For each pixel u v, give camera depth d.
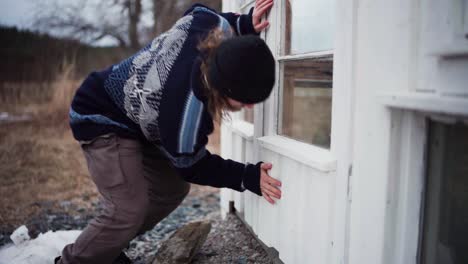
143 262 2.34
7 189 3.92
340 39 1.33
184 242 2.06
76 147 5.45
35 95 8.41
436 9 1.02
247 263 2.04
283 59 1.86
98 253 1.73
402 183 1.21
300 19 1.83
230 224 2.53
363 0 1.24
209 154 1.66
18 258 2.11
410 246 1.23
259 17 1.88
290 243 1.72
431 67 1.04
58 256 1.97
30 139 5.61
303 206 1.60
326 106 2.05
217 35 1.39
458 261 1.19
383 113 1.18
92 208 3.54
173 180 2.04
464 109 0.90
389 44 1.16
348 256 1.36
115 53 11.19
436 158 1.20
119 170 1.70
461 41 0.95
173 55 1.49
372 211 1.25
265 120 2.00
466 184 1.14
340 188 1.36
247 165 1.72
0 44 9.38
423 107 0.99
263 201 2.01
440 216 1.21
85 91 1.72
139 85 1.53
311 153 1.53
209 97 1.36
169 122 1.46
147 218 2.08
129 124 1.70
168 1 10.01
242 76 1.21
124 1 10.86
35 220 3.21
